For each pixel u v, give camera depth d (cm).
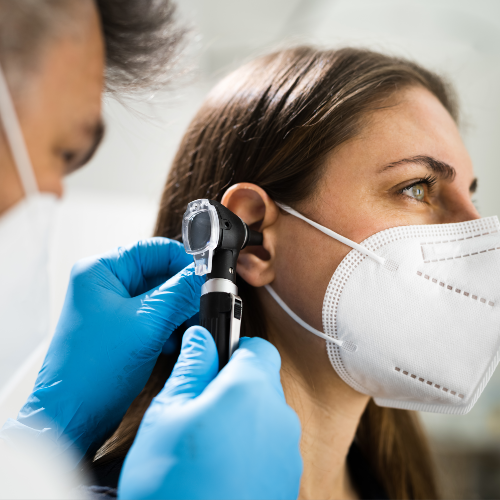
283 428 56
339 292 78
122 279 83
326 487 92
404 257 77
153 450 51
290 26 214
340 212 79
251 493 52
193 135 104
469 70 231
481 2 209
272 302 85
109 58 72
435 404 83
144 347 73
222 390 54
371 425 129
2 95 51
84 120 60
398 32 223
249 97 93
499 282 76
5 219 55
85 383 70
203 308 63
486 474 196
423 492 133
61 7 54
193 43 95
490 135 236
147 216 163
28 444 63
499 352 76
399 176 80
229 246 63
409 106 85
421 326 76
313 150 81
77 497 60
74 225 160
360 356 79
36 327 61
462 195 86
